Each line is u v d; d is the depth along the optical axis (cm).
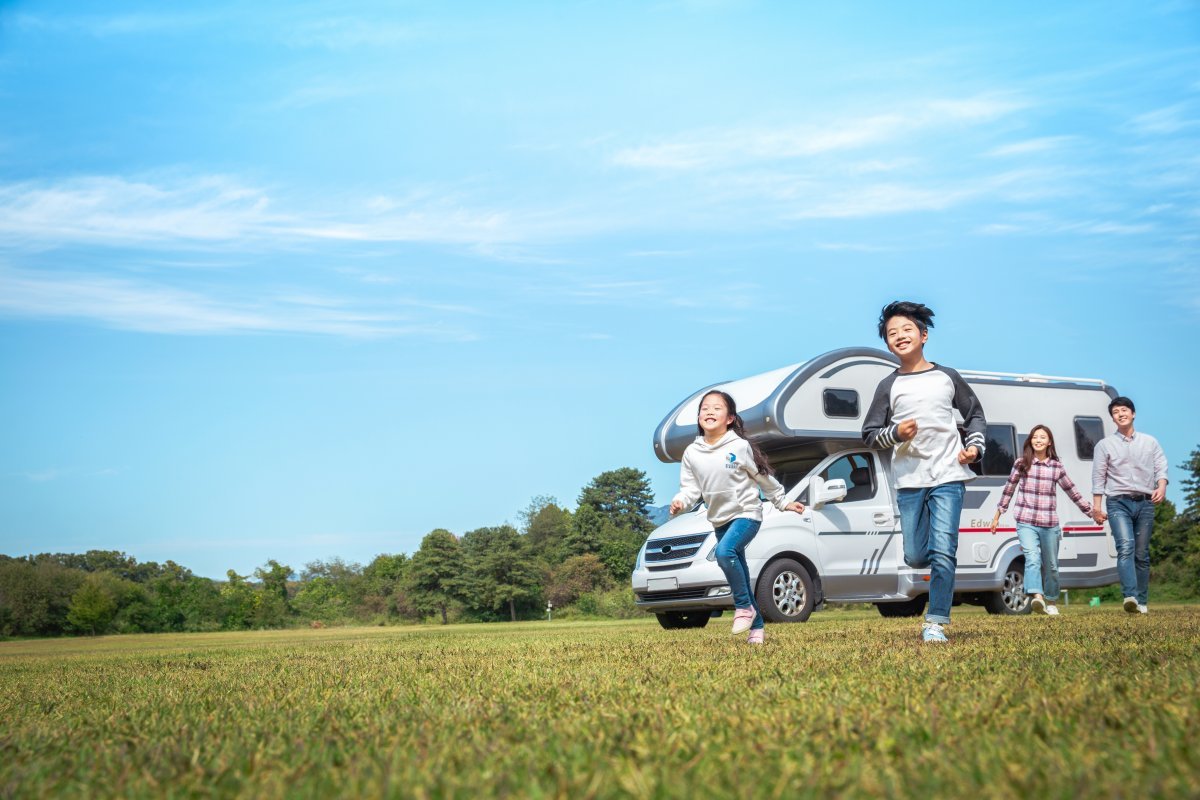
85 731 301
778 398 1119
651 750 216
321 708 341
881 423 634
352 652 790
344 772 205
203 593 7525
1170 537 5897
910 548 629
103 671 656
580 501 10300
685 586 1115
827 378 1155
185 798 193
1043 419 1345
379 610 8794
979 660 432
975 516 1251
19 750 261
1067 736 221
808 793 174
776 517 1110
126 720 329
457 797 178
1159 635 579
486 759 213
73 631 7469
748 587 672
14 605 7350
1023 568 1283
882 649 529
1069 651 471
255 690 434
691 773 191
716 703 306
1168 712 246
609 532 9756
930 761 198
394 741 248
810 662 451
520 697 350
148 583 7706
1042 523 1082
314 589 10725
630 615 6588
